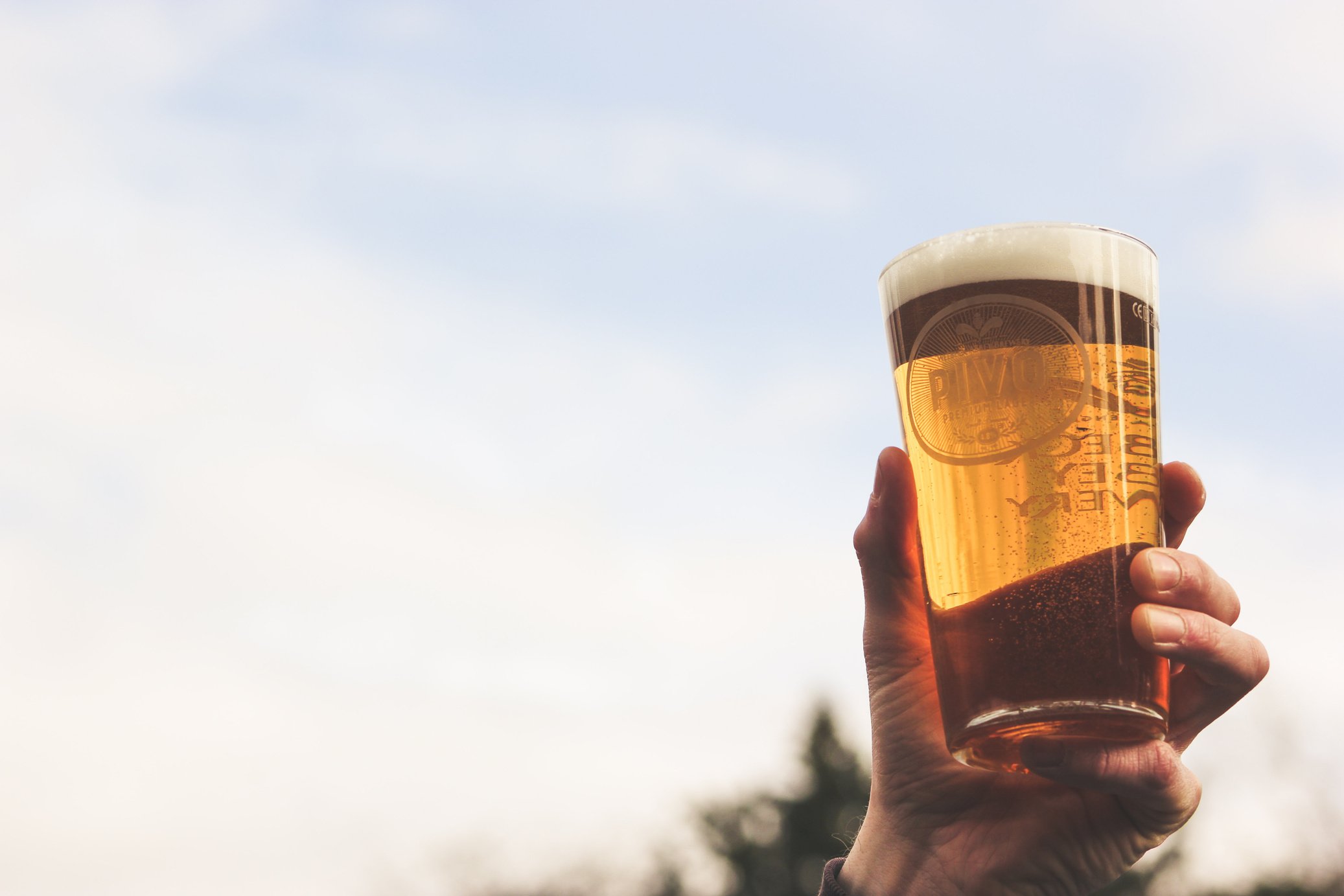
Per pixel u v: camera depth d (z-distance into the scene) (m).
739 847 11.67
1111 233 0.73
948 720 0.71
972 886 0.80
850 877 0.83
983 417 0.71
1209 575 0.71
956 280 0.72
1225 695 0.78
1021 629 0.69
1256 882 8.98
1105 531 0.70
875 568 0.82
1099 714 0.69
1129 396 0.71
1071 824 0.80
